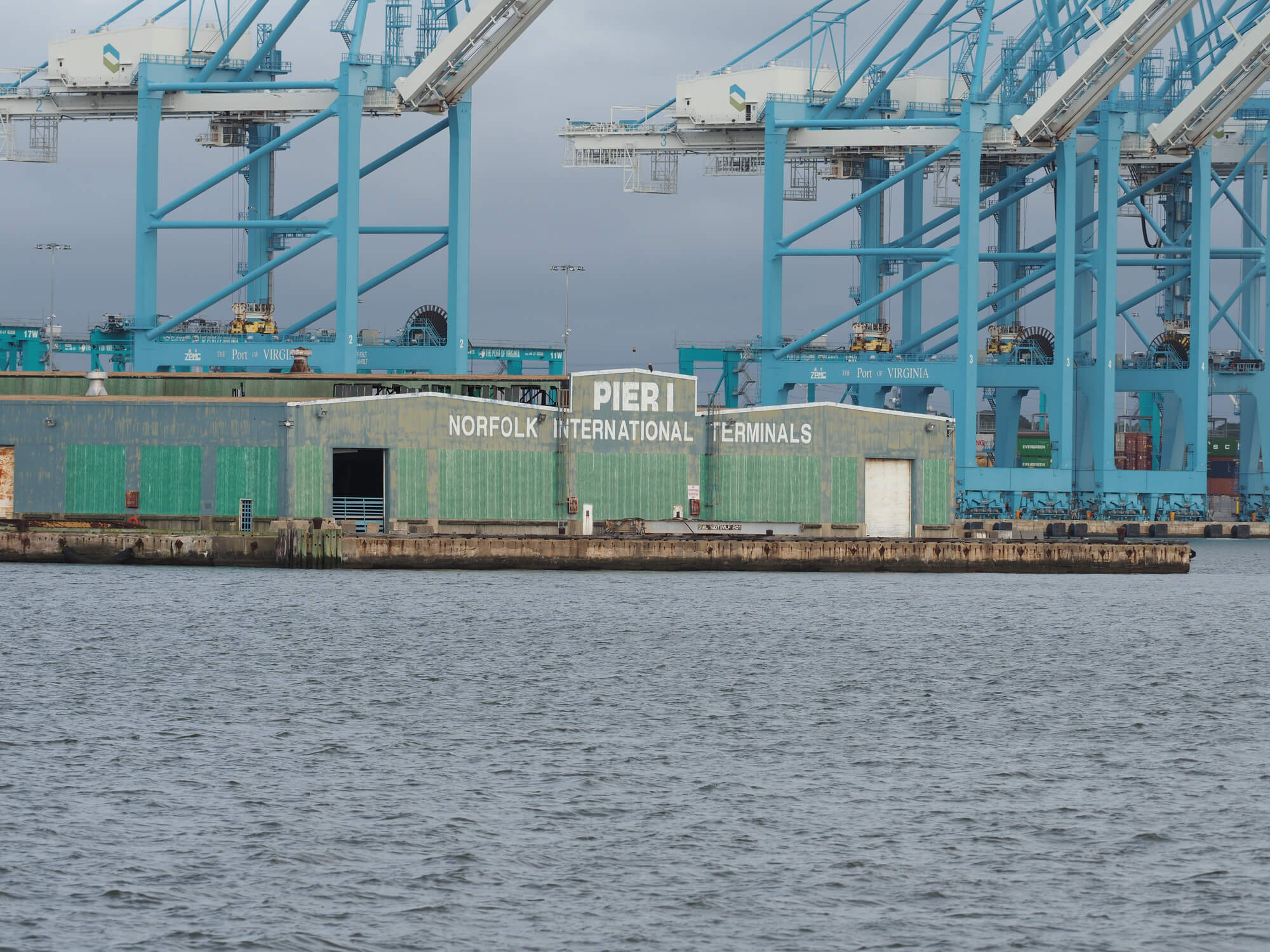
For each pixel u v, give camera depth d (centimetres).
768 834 7925
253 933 6588
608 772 9094
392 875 7269
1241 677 12838
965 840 7869
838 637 14712
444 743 9781
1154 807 8481
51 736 9744
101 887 7038
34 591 16925
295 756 9356
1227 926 6800
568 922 6769
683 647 13900
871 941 6625
